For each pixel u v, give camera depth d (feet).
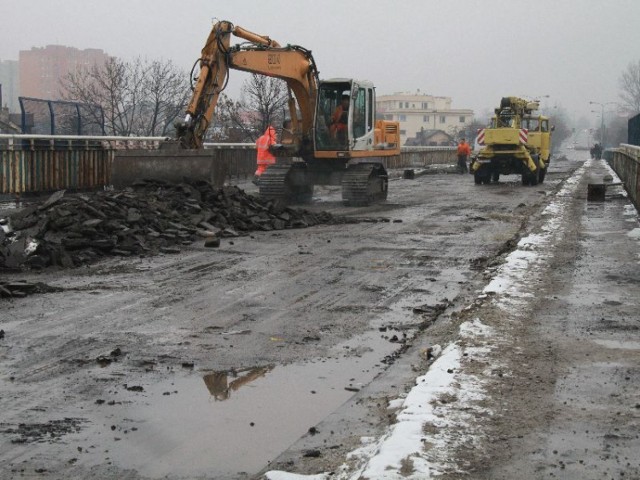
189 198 55.77
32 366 23.52
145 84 143.95
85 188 75.56
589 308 30.27
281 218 57.98
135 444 17.94
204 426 19.12
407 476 15.33
